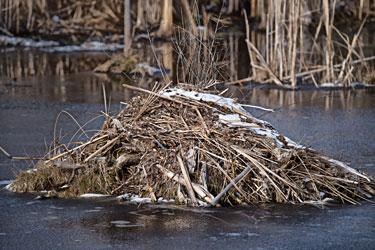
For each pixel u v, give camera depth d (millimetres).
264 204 12609
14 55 41594
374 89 28266
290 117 22359
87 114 22594
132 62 33812
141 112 13828
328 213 12141
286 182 12773
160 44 43594
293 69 28438
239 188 12625
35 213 12141
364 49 39469
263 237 10906
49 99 25844
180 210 12227
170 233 11062
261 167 12781
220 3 53125
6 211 12258
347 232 11164
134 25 48094
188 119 13578
